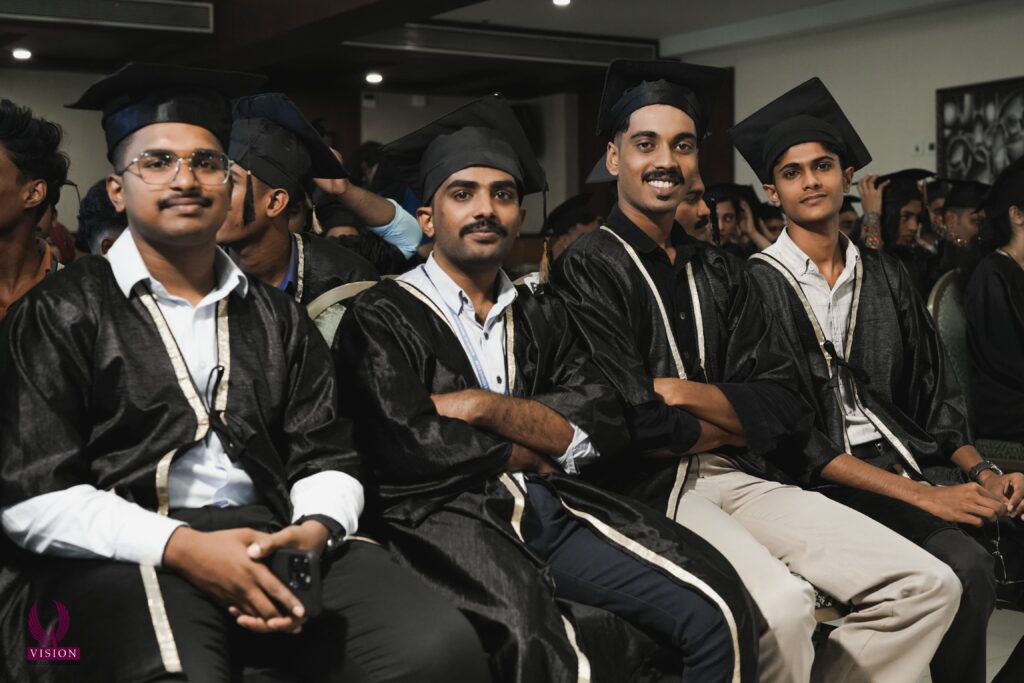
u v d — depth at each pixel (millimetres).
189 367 2172
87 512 1994
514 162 2656
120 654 1883
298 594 1940
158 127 2152
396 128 14398
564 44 11695
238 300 2275
